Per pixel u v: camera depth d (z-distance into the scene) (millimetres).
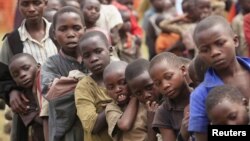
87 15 8836
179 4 14531
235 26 9945
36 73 6938
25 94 7086
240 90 4965
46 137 6723
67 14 6641
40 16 7305
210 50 4898
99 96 6297
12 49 7301
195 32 4980
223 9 12250
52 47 7324
